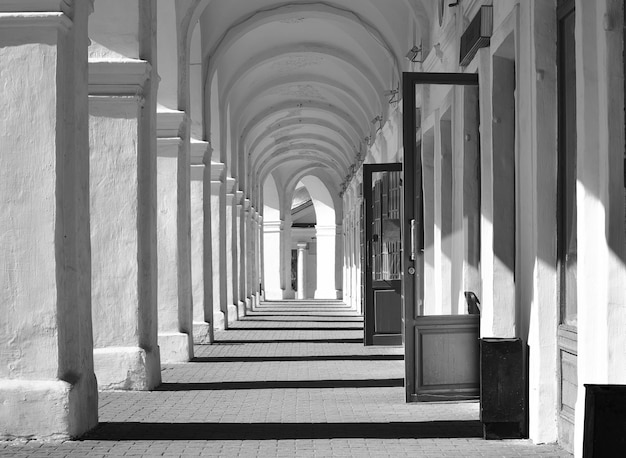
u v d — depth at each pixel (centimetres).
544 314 788
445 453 731
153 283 1211
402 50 1933
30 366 808
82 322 852
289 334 2144
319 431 837
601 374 646
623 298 638
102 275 1168
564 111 776
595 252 661
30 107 820
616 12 635
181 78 1551
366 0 1962
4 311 811
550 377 782
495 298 920
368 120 2725
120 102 1173
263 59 2388
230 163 2748
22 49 822
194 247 1845
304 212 6084
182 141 1534
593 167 661
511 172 940
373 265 1766
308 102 3120
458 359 995
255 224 3919
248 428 855
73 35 844
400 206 1759
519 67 845
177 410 975
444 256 1174
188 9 1553
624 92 637
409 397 993
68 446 768
